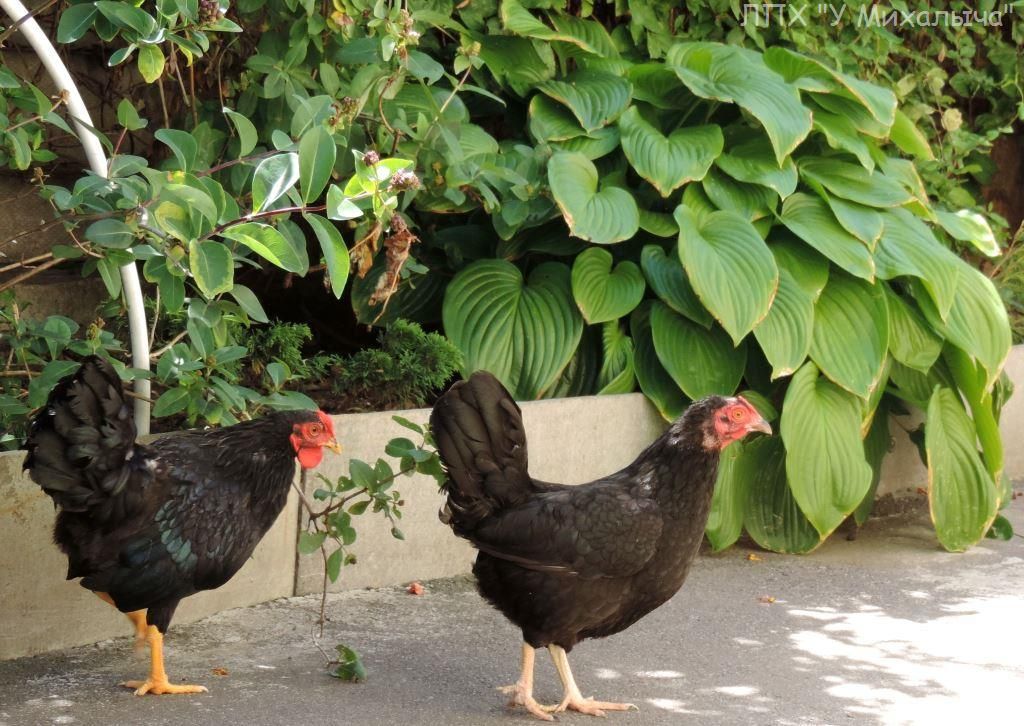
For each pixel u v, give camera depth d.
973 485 3.33
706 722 2.66
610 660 2.83
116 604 2.59
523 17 3.39
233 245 2.84
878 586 3.14
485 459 2.62
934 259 3.37
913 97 3.98
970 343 3.34
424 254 3.42
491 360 3.25
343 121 2.96
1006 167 4.30
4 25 3.22
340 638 2.84
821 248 3.29
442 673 2.76
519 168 3.28
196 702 2.63
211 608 2.88
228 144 3.20
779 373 3.21
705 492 2.65
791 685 2.77
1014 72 4.12
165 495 2.57
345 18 3.06
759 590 3.11
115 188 2.62
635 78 3.49
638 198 3.42
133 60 3.32
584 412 3.19
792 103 3.34
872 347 3.29
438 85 3.41
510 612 2.66
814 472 3.23
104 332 2.85
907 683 2.78
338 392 3.17
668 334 3.28
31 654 2.73
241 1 3.09
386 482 2.76
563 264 3.37
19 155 2.67
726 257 3.23
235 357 2.77
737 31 3.66
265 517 2.65
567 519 2.61
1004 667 2.84
